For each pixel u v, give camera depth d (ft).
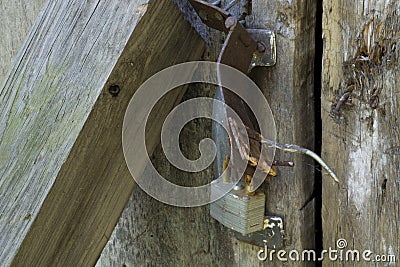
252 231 2.79
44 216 2.60
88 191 2.67
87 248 2.72
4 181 2.65
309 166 2.79
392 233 2.68
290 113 2.74
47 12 2.77
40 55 2.73
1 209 2.63
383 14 2.59
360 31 2.63
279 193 2.81
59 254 2.66
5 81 2.76
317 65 2.77
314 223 2.84
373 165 2.67
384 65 2.61
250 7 2.76
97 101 2.61
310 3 2.71
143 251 3.18
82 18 2.71
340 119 2.70
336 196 2.74
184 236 3.07
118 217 2.77
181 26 2.73
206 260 3.04
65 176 2.61
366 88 2.64
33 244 2.60
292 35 2.70
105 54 2.64
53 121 2.65
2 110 2.73
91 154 2.64
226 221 2.81
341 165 2.72
